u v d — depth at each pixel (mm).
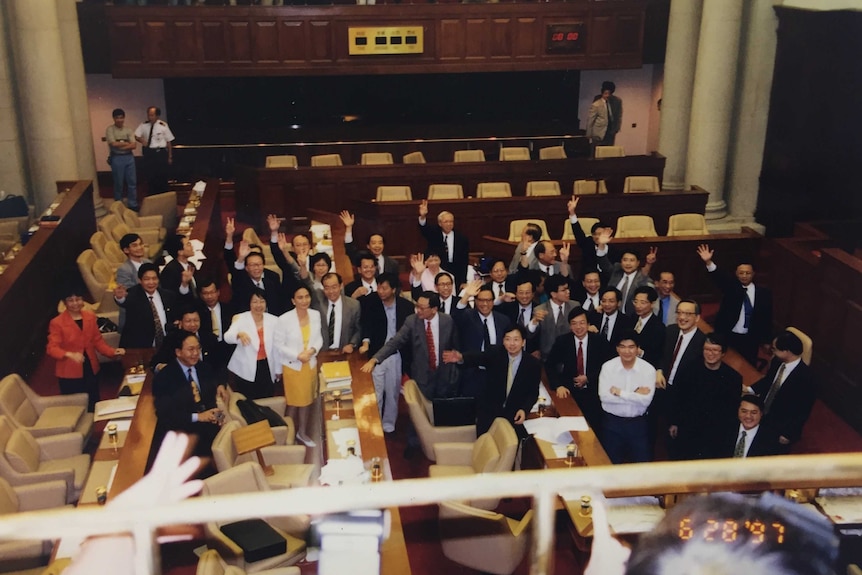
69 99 14789
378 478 6953
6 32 14211
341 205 15500
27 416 7973
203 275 11555
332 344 9117
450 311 9430
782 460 1521
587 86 19844
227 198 17766
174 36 16625
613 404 7711
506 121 19766
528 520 6559
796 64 14438
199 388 7668
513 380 7914
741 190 15703
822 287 10016
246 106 19047
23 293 10367
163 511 1457
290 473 7367
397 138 19297
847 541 6496
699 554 1482
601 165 15875
